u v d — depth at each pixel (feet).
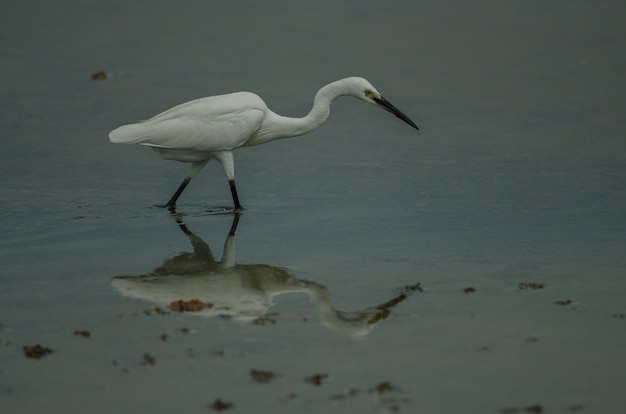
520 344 31.53
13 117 64.18
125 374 29.27
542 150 57.77
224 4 97.09
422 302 35.53
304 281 37.96
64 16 93.04
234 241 43.24
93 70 75.92
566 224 45.32
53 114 65.05
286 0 98.27
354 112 67.82
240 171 55.47
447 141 60.18
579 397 27.71
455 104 67.46
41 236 43.68
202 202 49.83
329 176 53.98
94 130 61.93
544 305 35.06
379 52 79.97
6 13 94.02
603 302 35.32
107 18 92.22
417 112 65.77
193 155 47.39
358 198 49.96
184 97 67.97
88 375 29.22
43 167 54.95
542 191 50.57
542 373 29.30
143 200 49.93
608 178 52.44
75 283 37.52
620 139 59.47
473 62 77.36
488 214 47.03
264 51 80.33
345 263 40.14
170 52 80.53
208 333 32.48
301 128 49.03
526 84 71.61
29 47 82.53
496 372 29.37
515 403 27.32
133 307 35.01
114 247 42.29
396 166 55.57
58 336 32.14
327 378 28.99
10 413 26.81
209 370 29.53
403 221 46.06
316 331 32.76
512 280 37.81
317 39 83.92
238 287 37.27
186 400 27.61
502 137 60.49
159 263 40.16
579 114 64.64
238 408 27.07
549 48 80.53
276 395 27.89
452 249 41.86
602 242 42.60
